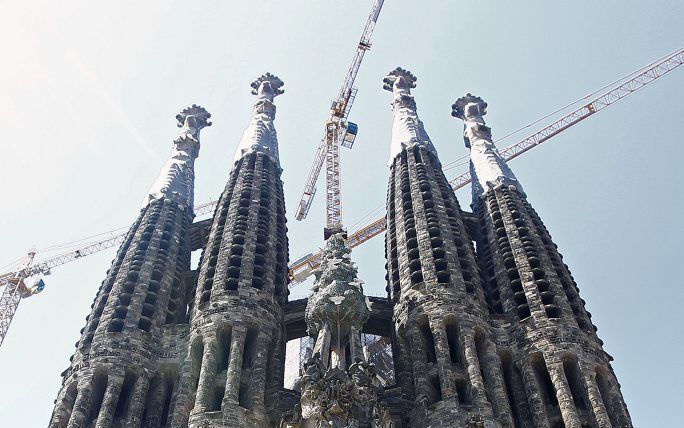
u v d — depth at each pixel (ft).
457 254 260.01
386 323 259.39
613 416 207.82
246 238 268.41
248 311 235.61
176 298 257.75
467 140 358.23
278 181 317.22
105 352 221.05
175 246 274.77
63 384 218.79
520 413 215.31
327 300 217.15
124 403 217.77
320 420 180.34
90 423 207.21
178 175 320.09
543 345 224.53
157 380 223.92
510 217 281.33
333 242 245.24
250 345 232.12
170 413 213.66
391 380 333.83
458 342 228.22
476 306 238.07
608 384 215.31
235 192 298.15
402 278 254.88
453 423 200.85
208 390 211.61
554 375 215.31
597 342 228.84
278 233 285.43
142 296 244.22
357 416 182.29
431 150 327.67
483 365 222.69
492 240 276.41
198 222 302.86
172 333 236.22
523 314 238.89
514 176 315.17
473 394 208.54
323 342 206.39
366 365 195.93
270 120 363.56
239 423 202.18
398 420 214.90
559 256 267.59
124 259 261.65
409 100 374.63
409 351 233.76
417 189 295.48
